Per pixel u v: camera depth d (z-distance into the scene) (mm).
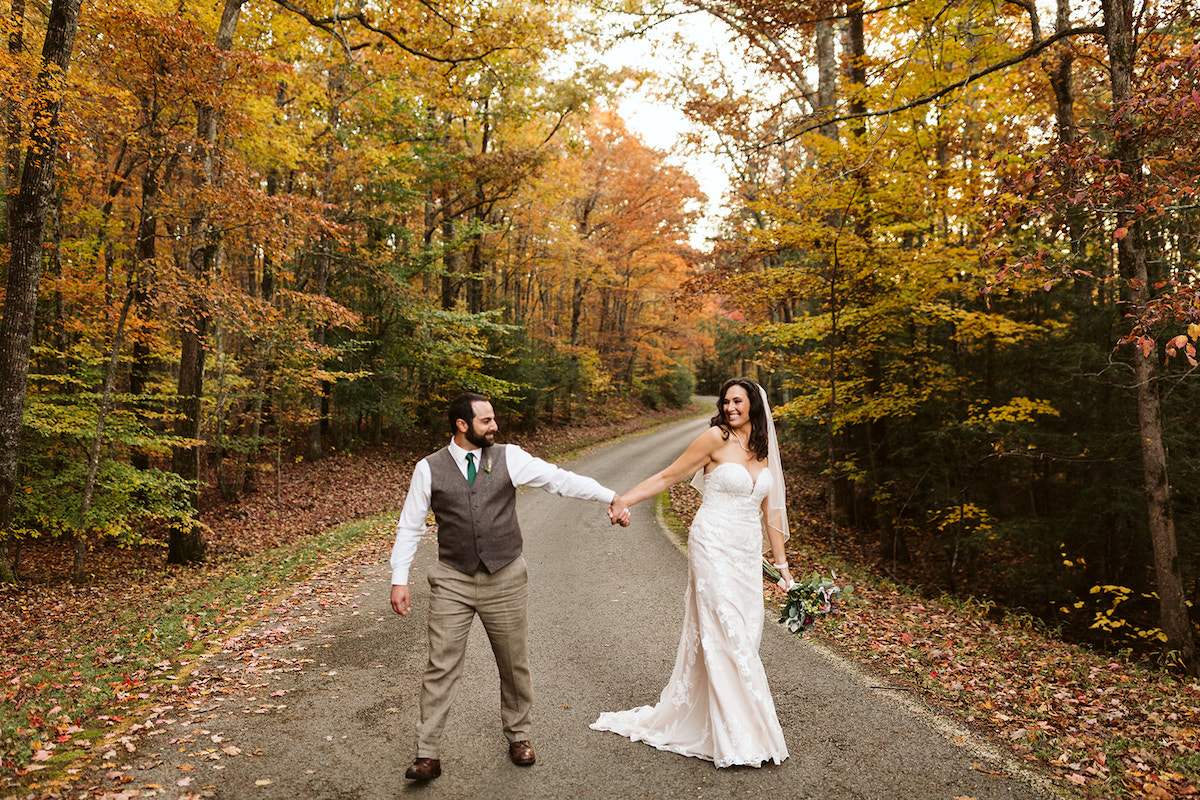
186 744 3498
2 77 7766
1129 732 4094
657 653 5227
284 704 4109
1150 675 6031
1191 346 4039
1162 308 4359
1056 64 9453
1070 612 10734
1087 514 10555
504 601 3283
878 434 12906
